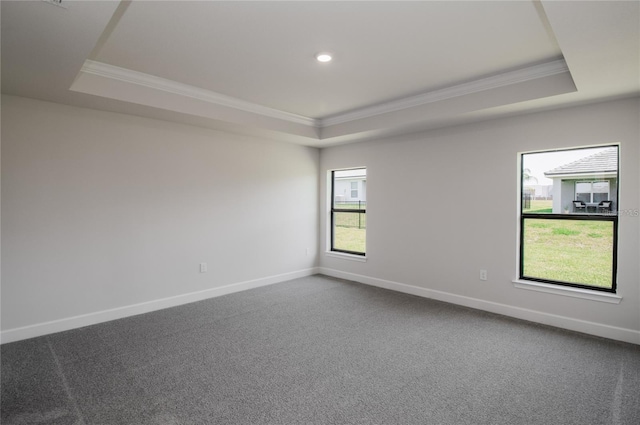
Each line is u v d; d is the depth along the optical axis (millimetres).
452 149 4203
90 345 3006
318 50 2727
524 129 3631
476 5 2092
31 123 3172
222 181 4582
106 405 2135
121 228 3723
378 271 5039
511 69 3123
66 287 3381
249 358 2770
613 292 3209
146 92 3354
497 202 3848
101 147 3570
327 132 4961
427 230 4465
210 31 2420
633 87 2793
